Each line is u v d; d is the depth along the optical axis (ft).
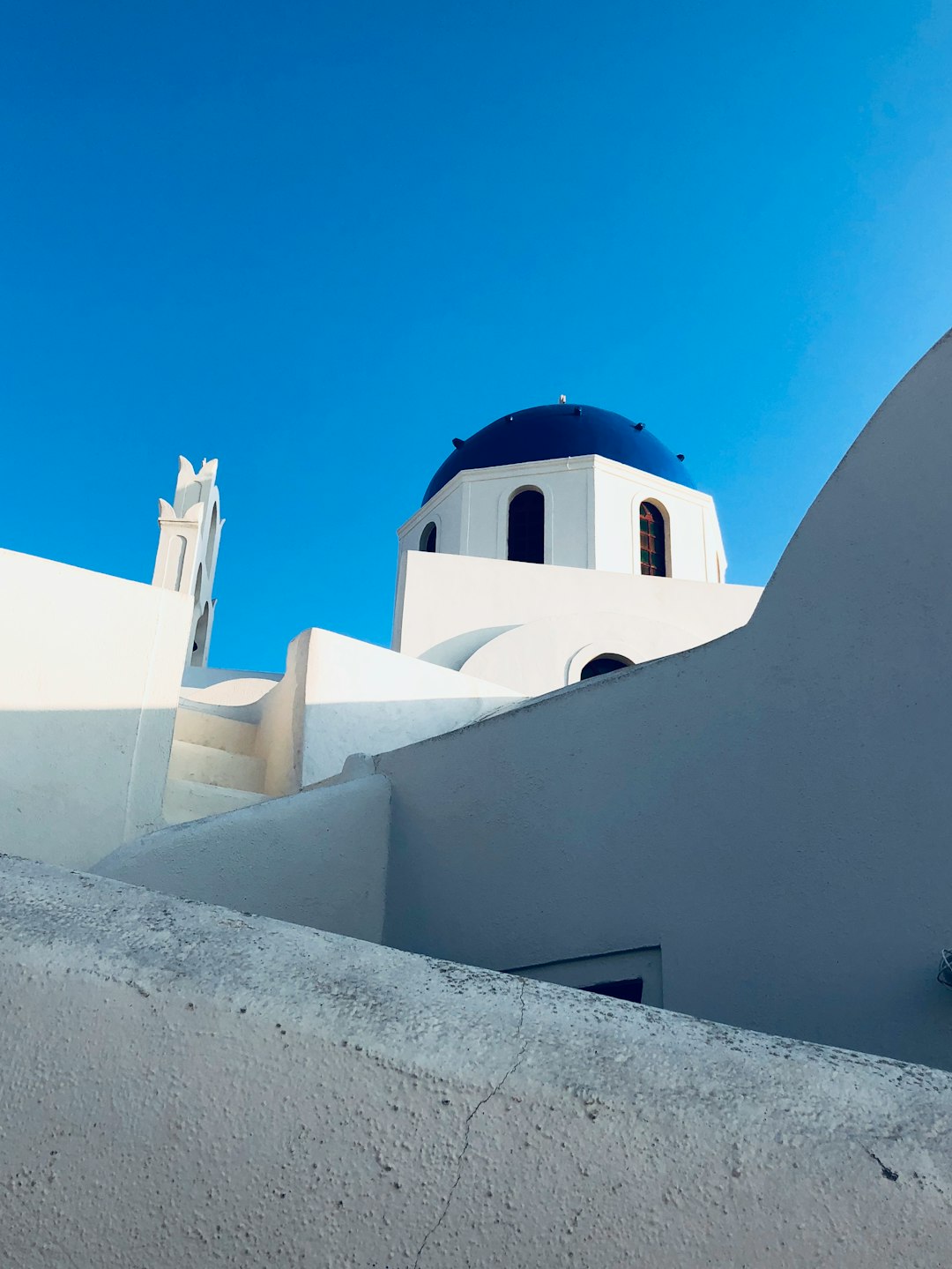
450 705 30.35
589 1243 4.58
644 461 66.54
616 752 16.03
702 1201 4.64
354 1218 4.61
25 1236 4.51
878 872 12.08
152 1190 4.60
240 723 30.04
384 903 18.67
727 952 13.50
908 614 12.68
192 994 4.93
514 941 16.40
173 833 16.01
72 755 20.08
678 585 52.42
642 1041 5.24
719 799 14.30
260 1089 4.77
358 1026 4.96
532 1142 4.75
